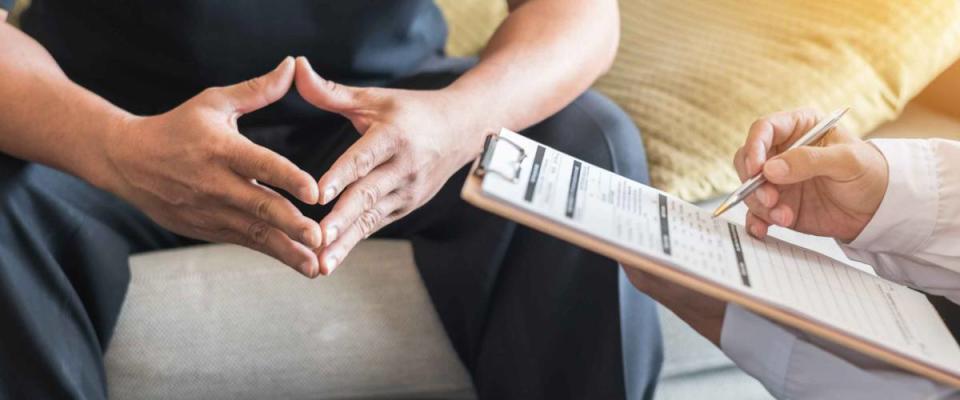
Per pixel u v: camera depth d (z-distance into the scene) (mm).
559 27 1046
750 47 1300
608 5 1107
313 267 836
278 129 1077
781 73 1229
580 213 654
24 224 892
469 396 1104
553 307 1021
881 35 1257
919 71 1248
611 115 1050
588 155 1014
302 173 792
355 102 880
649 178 1119
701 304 814
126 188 872
